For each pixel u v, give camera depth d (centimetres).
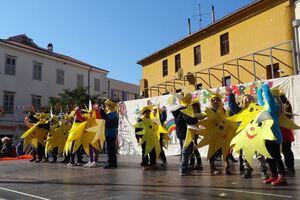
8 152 1773
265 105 642
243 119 689
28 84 3716
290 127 639
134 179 751
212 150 793
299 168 873
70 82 4194
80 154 1160
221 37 2416
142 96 3225
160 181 709
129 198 533
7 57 3544
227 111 902
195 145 816
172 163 1152
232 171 857
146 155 934
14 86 3581
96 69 4525
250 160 627
